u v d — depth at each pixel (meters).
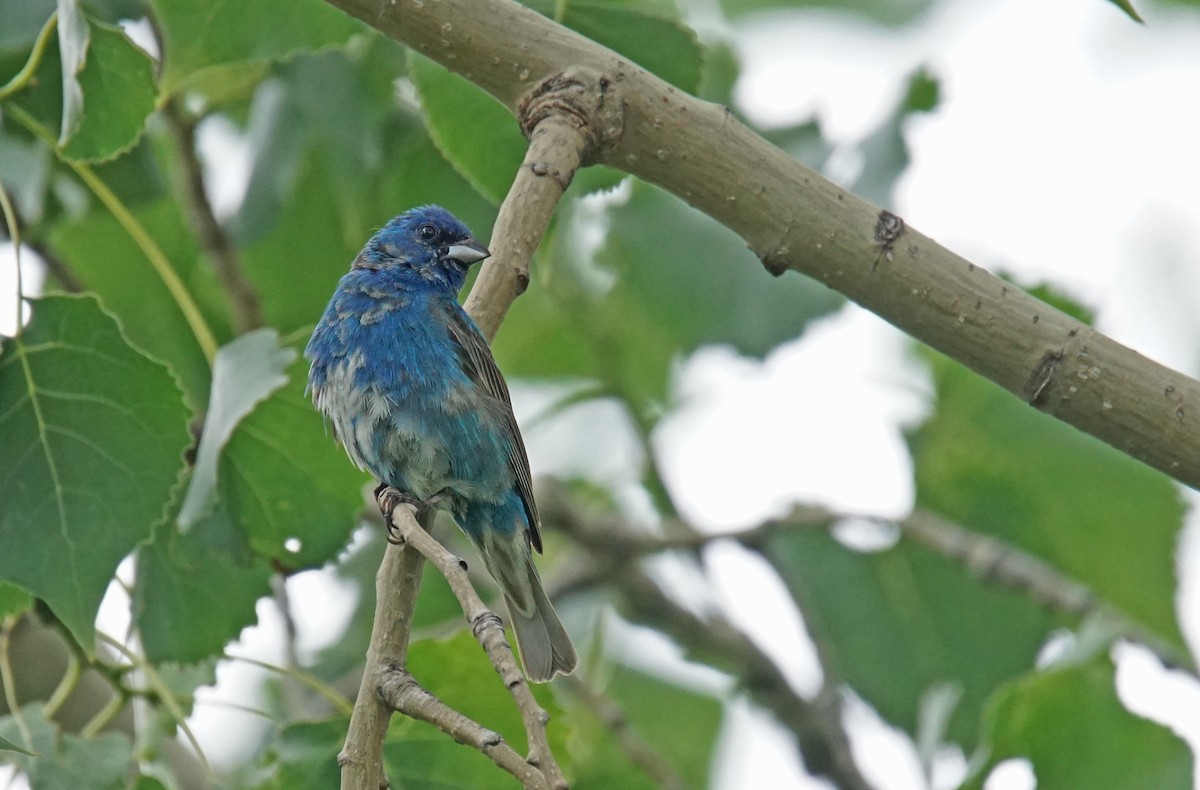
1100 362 7.44
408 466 10.70
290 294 13.32
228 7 9.22
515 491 10.87
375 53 12.02
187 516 8.19
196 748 9.04
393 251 11.31
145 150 11.93
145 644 9.70
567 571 14.47
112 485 8.08
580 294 14.45
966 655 14.12
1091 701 9.90
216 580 9.73
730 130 7.66
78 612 7.97
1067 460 13.53
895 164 11.81
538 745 5.35
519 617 10.61
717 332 12.68
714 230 12.84
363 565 14.41
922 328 7.64
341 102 11.98
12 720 8.78
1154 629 13.45
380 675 6.48
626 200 12.98
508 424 10.83
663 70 9.48
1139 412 7.41
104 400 8.08
